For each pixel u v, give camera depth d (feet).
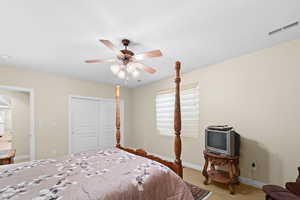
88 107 14.19
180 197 4.89
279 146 7.22
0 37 6.18
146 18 5.08
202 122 10.56
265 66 7.73
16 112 13.79
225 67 9.38
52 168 5.33
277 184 7.20
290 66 6.97
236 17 5.10
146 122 15.33
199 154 10.69
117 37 6.30
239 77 8.71
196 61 9.37
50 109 11.76
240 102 8.65
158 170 5.06
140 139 15.99
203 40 6.69
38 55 8.15
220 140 8.20
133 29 5.73
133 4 4.43
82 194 3.61
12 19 5.01
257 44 7.21
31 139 10.85
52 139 11.77
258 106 7.95
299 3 4.42
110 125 15.61
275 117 7.37
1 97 13.41
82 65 9.82
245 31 5.99
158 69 10.84
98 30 5.76
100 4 4.41
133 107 17.10
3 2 4.23
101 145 14.87
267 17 5.10
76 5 4.42
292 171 6.81
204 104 10.46
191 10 4.72
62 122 12.34
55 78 12.08
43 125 11.39
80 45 6.98
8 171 5.06
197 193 7.58
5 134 13.64
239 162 8.61
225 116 9.32
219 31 5.98
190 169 10.85
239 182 8.48
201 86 10.67
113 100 15.75
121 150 7.93
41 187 3.94
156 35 6.19
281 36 6.47
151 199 4.32
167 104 13.19
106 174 4.74
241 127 8.58
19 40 6.47
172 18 5.11
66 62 9.27
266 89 7.69
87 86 13.92
